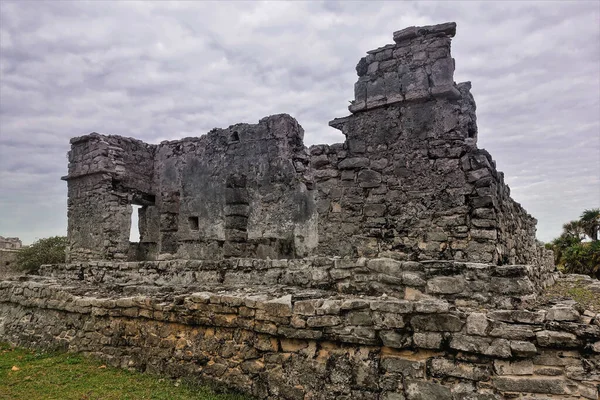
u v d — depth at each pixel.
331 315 4.66
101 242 14.80
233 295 5.41
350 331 4.55
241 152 14.66
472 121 7.70
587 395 3.68
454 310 4.30
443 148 7.27
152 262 8.31
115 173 15.36
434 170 7.30
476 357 4.07
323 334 4.66
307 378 4.70
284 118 13.80
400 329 4.35
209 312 5.46
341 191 8.05
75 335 6.89
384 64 7.90
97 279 9.09
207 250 15.05
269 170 13.92
